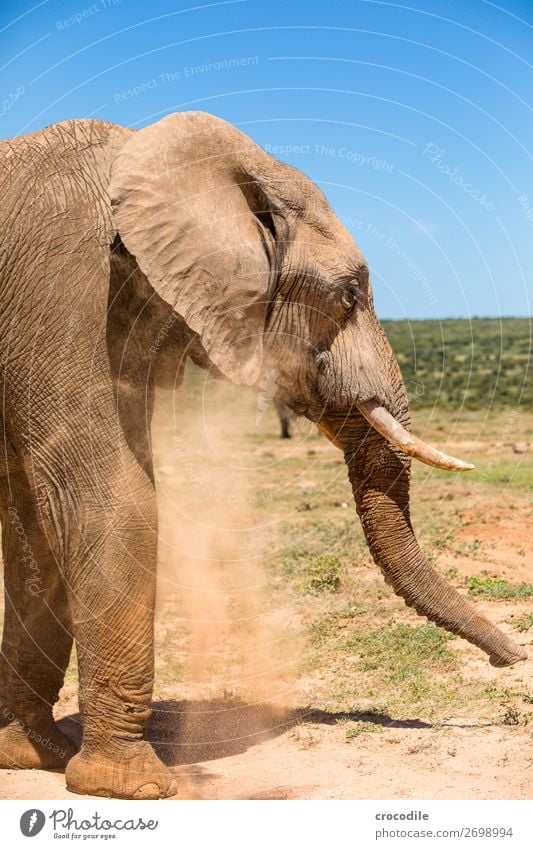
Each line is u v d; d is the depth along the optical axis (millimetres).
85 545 5621
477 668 7848
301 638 8867
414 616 9516
